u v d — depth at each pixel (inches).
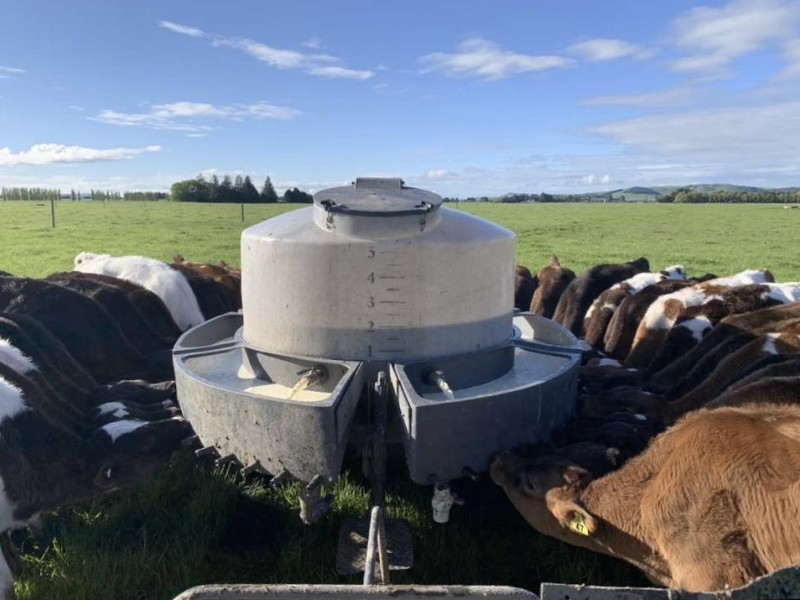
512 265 221.6
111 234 1341.0
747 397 215.3
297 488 233.9
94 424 229.5
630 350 371.9
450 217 213.8
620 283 428.5
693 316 354.6
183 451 245.0
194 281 419.2
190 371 204.5
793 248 1194.6
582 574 191.0
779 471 150.1
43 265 808.9
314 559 199.5
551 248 1174.3
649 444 183.3
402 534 188.4
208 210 2365.9
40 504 207.5
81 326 317.4
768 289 381.7
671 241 1350.9
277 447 175.5
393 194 216.2
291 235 202.5
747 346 271.1
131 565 198.2
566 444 197.3
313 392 201.0
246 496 234.2
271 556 206.4
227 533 217.8
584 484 176.4
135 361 332.5
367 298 196.1
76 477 210.1
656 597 105.2
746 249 1171.3
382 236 194.5
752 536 152.4
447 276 198.4
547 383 192.4
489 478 213.9
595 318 406.6
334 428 168.1
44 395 227.0
